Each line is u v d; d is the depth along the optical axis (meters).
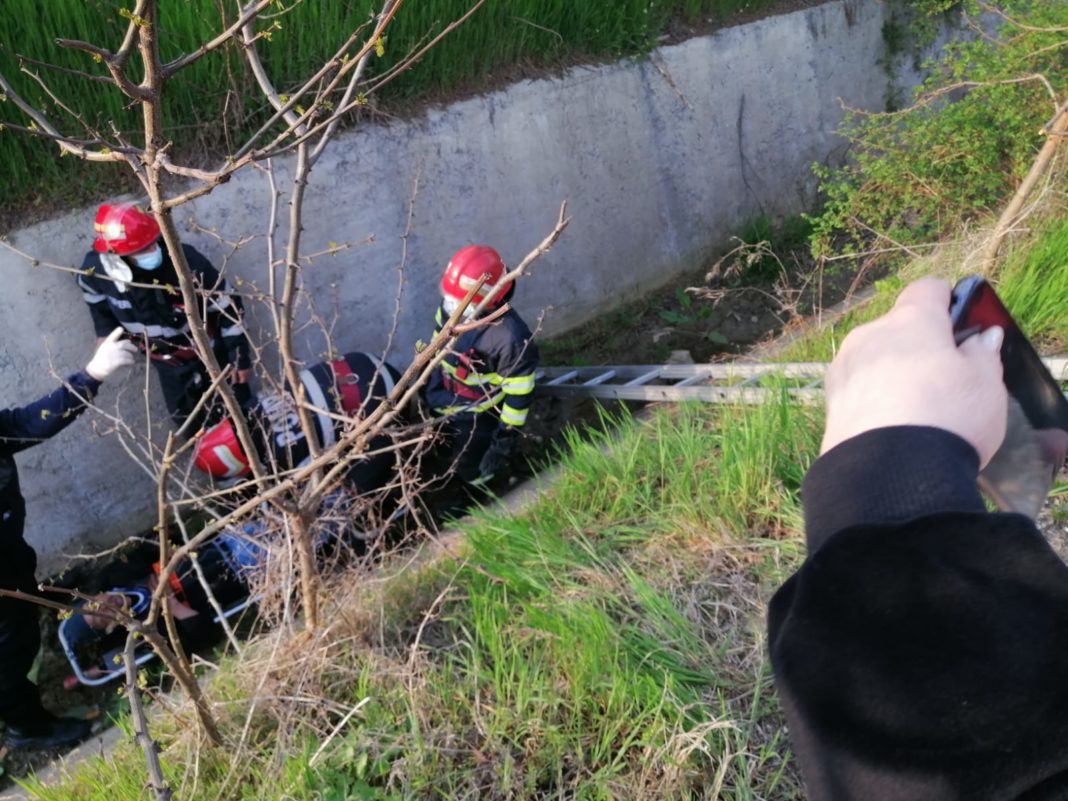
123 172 4.90
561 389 6.12
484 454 5.08
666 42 7.56
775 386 3.70
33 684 3.88
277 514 3.02
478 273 4.50
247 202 5.25
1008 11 6.10
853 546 0.70
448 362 4.75
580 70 6.93
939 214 5.88
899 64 9.48
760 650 2.49
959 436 0.75
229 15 4.88
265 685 2.67
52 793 2.79
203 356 2.02
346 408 4.30
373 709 2.51
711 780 2.15
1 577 3.40
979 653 0.63
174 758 2.62
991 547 0.67
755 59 8.14
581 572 2.95
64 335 4.80
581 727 2.34
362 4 5.44
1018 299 4.07
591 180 7.14
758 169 8.46
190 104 5.04
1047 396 0.93
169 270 4.44
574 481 3.46
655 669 2.44
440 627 2.90
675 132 7.66
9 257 4.54
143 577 4.82
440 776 2.29
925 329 0.83
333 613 2.91
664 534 3.07
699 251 8.13
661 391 4.91
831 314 6.02
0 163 4.55
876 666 0.65
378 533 3.35
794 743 0.69
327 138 2.23
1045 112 5.50
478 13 6.22
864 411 0.80
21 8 4.39
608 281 7.53
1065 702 0.60
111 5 4.66
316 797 2.30
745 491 3.08
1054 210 4.75
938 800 0.59
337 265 5.78
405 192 6.00
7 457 3.43
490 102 6.37
